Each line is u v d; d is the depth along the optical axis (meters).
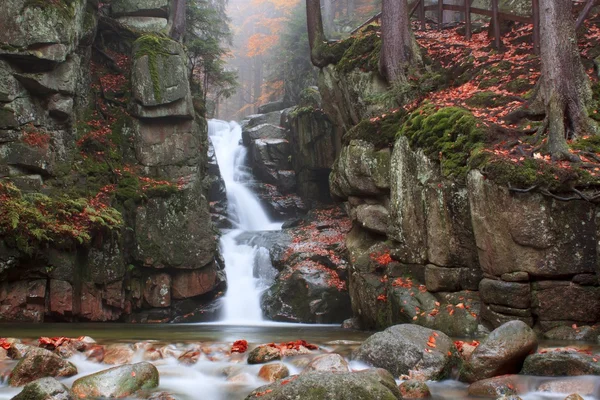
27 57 13.40
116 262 14.19
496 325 8.66
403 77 13.64
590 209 8.30
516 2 17.33
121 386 5.53
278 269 16.80
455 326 9.07
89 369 6.54
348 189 12.71
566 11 9.94
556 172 8.39
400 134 11.32
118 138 16.23
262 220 23.39
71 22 14.12
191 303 15.70
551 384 5.46
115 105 16.73
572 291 8.30
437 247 9.97
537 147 9.27
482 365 5.80
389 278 11.07
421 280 10.52
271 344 7.05
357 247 12.69
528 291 8.46
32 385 4.80
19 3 13.29
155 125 16.56
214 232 17.45
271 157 24.94
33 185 13.40
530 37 13.85
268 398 4.60
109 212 14.14
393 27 13.94
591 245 8.27
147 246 14.98
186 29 21.78
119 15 18.41
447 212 9.85
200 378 6.22
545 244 8.34
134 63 16.41
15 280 12.44
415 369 6.00
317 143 22.09
